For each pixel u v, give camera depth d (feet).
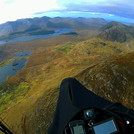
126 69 164.55
